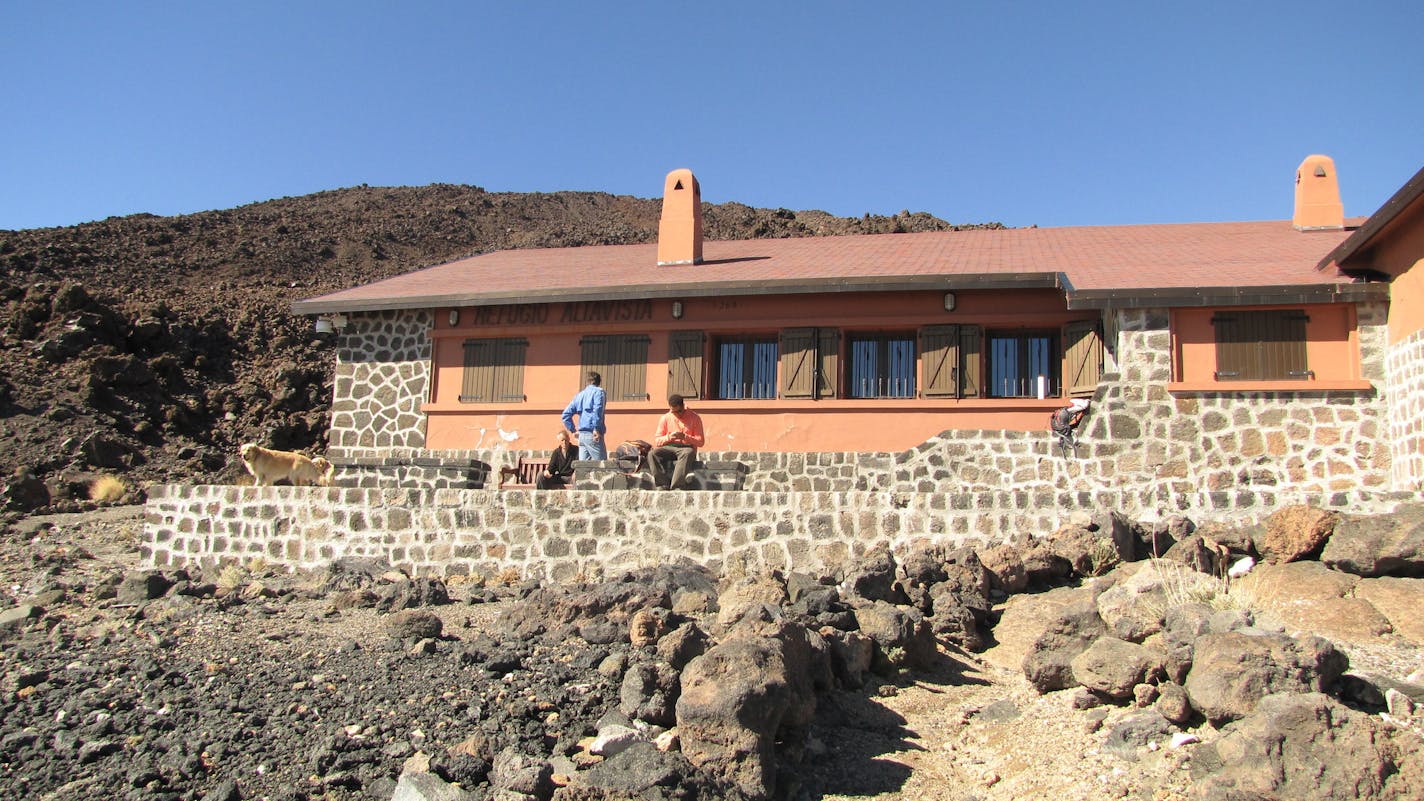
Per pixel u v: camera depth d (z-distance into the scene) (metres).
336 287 49.84
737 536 11.88
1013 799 6.30
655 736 6.73
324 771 6.23
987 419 15.65
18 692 7.50
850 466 15.88
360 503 13.12
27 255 44.91
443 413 18.03
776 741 6.76
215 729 6.80
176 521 13.92
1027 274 15.09
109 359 26.08
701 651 7.65
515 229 72.00
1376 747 5.52
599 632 8.73
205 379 28.92
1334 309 13.25
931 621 9.59
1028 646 9.38
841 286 15.80
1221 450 12.70
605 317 17.44
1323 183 18.77
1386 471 12.57
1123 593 8.66
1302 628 8.52
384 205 75.12
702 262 19.41
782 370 16.50
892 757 6.97
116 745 6.55
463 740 6.63
